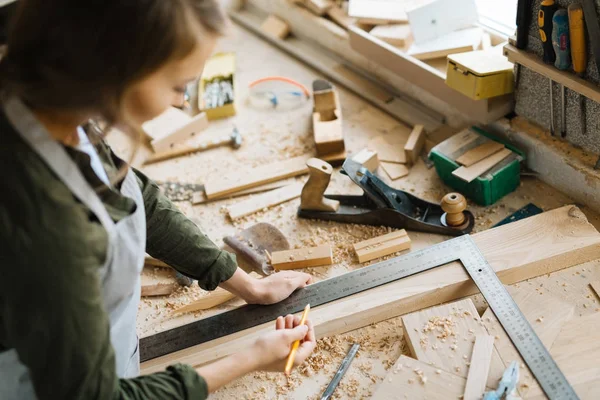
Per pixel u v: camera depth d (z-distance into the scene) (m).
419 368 1.33
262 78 2.41
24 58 0.72
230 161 2.08
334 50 2.40
